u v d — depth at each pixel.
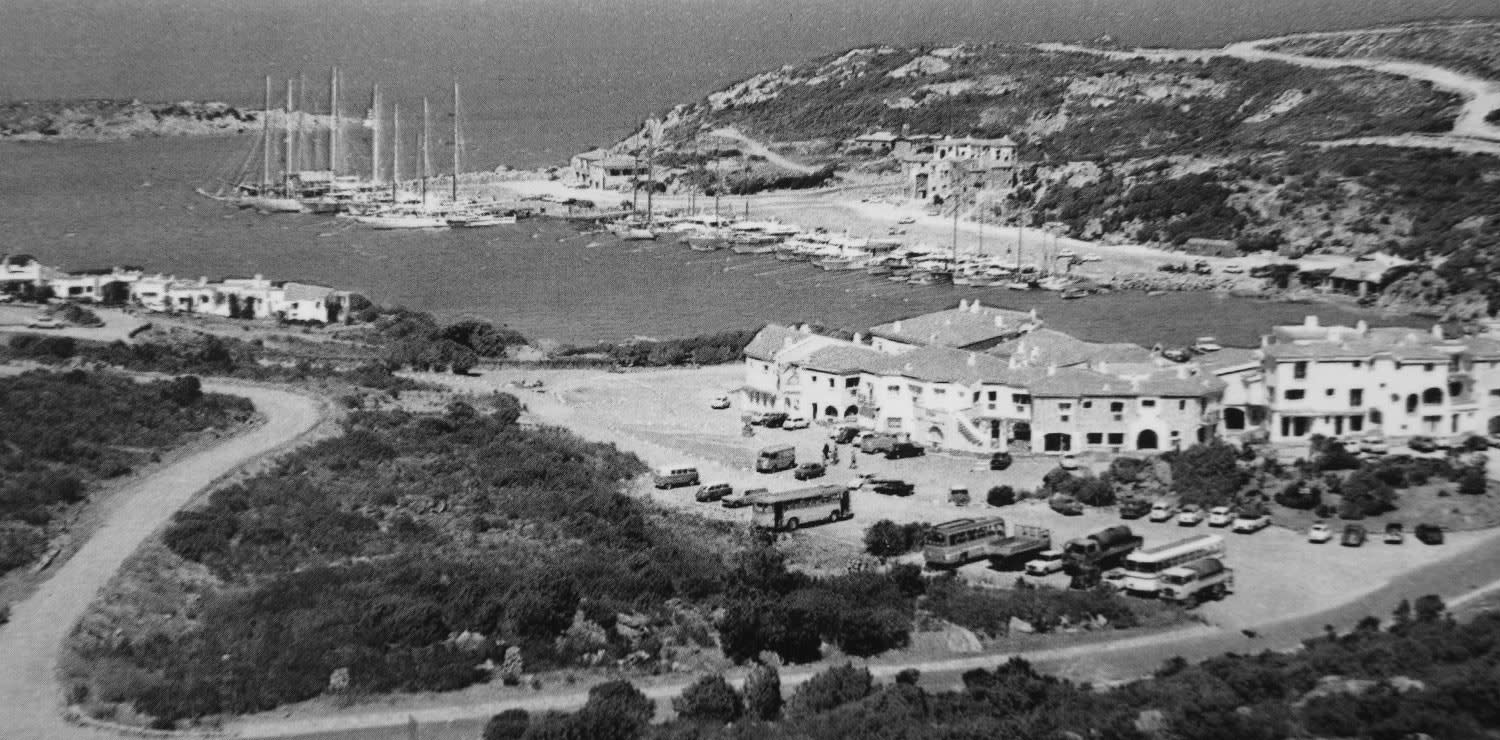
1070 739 89.06
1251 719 90.19
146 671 98.94
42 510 119.31
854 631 107.44
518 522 130.12
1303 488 139.12
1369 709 89.94
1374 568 123.94
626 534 127.31
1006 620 111.75
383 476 138.00
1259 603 116.94
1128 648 108.00
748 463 156.62
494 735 91.56
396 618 104.81
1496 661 97.44
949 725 90.94
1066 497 140.50
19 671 96.50
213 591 110.88
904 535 129.25
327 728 93.88
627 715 92.69
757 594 112.19
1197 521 135.12
